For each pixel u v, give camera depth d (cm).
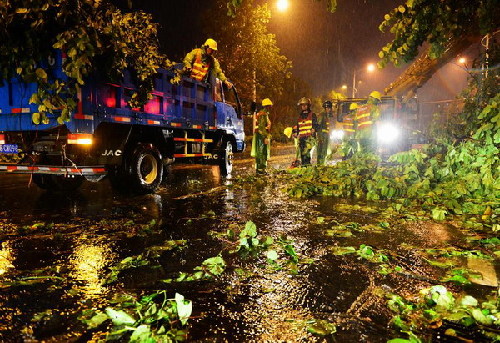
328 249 418
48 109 545
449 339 235
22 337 238
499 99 718
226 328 249
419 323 251
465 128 1043
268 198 748
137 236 470
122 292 306
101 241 449
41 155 715
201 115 1049
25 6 474
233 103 1333
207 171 1307
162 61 903
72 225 526
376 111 1290
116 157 722
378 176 775
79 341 234
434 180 766
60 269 357
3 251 411
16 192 825
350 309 276
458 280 324
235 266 364
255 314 268
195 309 276
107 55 580
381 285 319
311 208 649
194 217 575
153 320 244
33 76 527
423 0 604
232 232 473
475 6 642
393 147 1517
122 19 695
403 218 571
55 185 819
